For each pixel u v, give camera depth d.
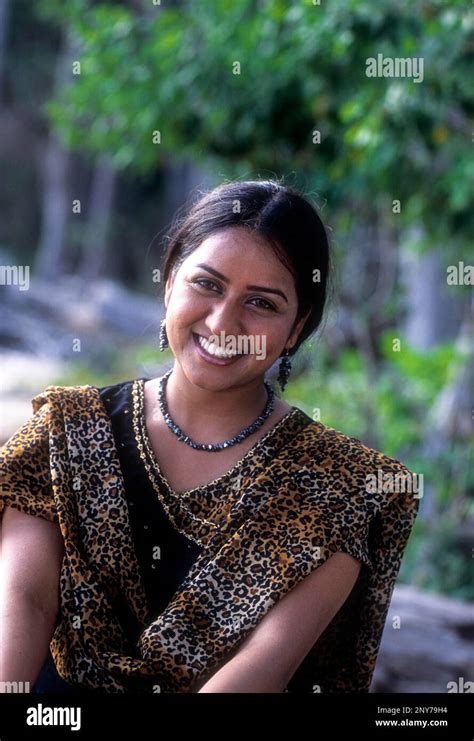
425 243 10.86
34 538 2.81
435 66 7.42
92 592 2.71
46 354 23.73
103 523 2.78
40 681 2.86
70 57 32.91
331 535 2.71
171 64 9.96
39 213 40.88
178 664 2.62
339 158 9.53
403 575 10.27
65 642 2.77
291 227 2.82
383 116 7.86
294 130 9.66
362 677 2.94
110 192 37.53
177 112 10.18
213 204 2.88
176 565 2.76
